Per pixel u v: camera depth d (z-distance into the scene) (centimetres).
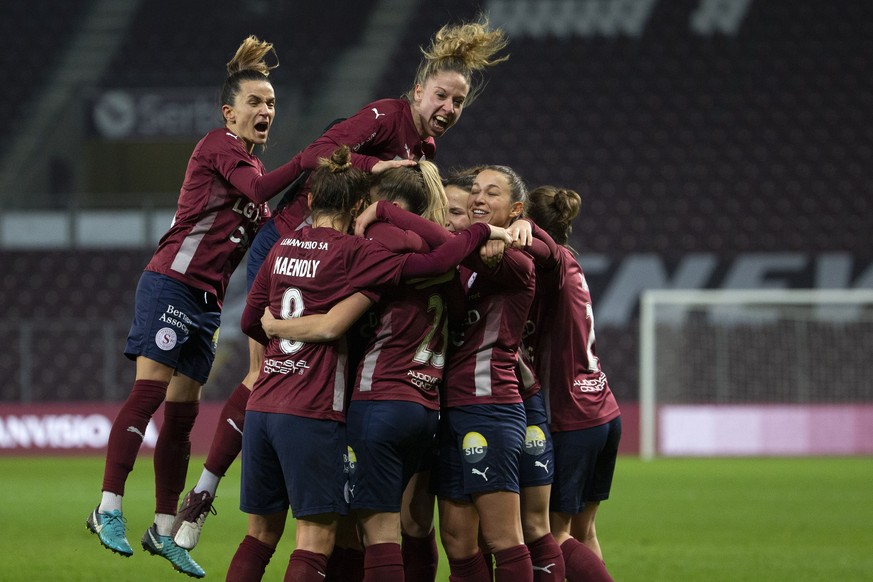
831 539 1770
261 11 4909
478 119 4694
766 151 4531
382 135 1145
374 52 4803
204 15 4906
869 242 4328
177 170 4681
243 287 3809
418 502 1087
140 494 2430
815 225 4372
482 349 1004
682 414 3744
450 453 1012
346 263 948
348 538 1084
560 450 1079
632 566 1486
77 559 1520
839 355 3866
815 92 4625
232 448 1155
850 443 3728
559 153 4597
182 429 1212
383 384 963
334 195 984
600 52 4762
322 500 941
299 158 1112
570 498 1078
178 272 1175
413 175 1012
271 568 1449
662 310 3906
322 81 4728
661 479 2845
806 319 3872
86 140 4500
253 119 1178
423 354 973
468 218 1062
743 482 2758
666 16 4778
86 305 4025
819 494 2466
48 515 2039
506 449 989
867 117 4569
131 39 4878
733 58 4709
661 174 4509
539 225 1131
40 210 4100
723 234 4375
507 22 4822
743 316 3900
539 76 4741
